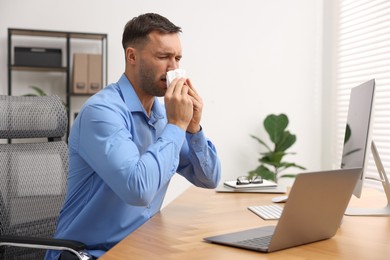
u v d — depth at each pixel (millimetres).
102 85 3674
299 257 1030
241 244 1111
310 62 4316
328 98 4277
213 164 1756
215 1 4105
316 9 4316
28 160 1709
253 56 4195
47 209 1691
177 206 1702
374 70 3631
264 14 4211
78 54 3641
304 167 4336
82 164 1464
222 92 4141
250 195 1968
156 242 1177
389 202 1641
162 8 3996
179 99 1405
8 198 1626
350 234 1270
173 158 1362
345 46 4043
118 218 1465
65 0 3822
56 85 3854
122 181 1271
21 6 3752
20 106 1728
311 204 1083
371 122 1438
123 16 3916
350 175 1143
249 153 4199
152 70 1504
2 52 3727
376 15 3604
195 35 4070
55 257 1455
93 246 1463
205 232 1286
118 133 1346
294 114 4297
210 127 4125
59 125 1789
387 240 1199
